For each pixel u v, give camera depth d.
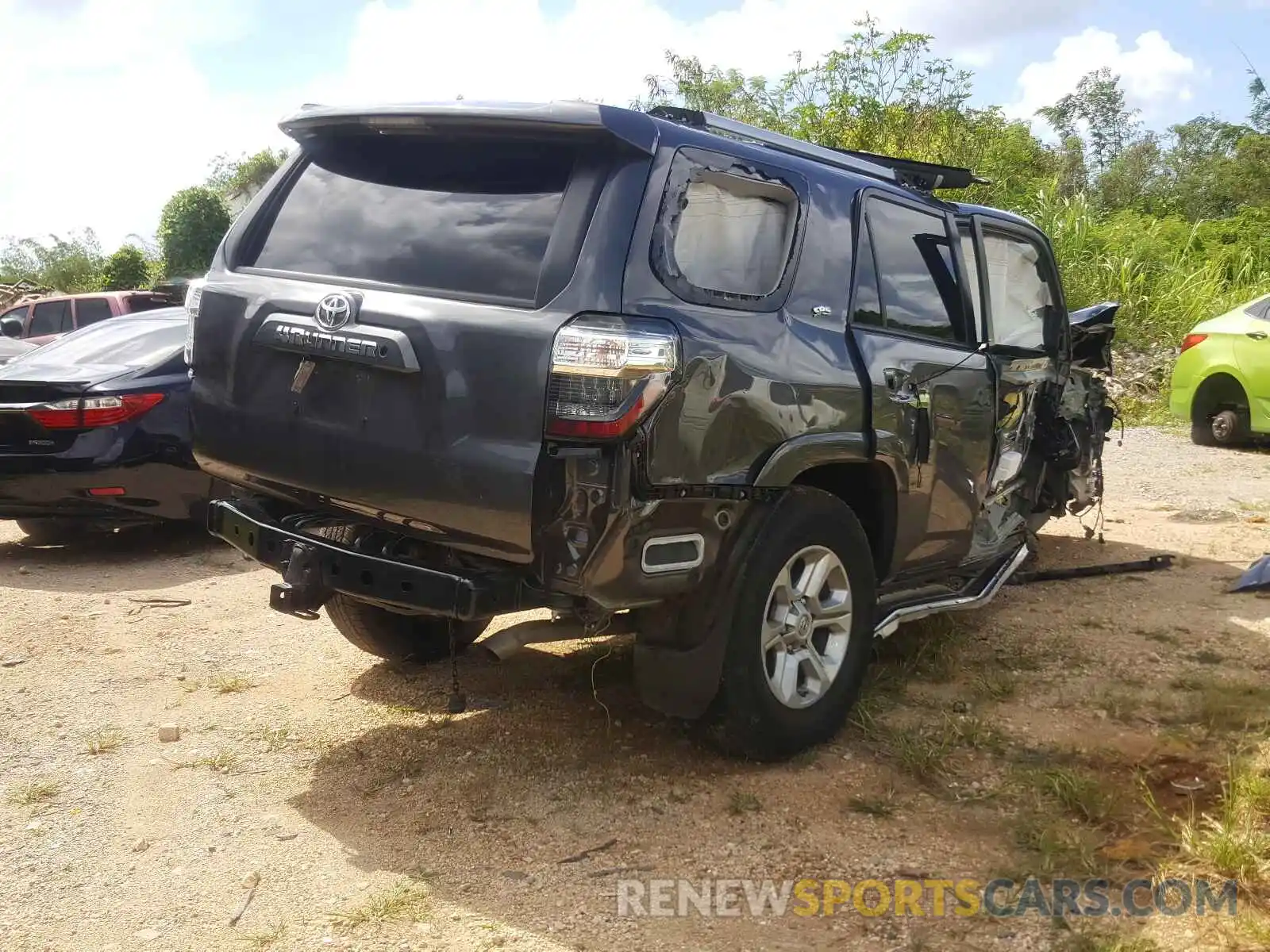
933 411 4.32
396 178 3.62
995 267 5.38
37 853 3.30
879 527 4.25
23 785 3.74
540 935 2.85
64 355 7.23
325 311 3.41
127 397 6.61
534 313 3.11
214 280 3.82
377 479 3.30
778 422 3.53
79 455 6.51
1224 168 27.36
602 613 3.32
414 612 3.40
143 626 5.45
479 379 3.12
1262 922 2.80
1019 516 5.85
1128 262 15.52
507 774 3.77
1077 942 2.74
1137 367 14.15
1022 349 5.36
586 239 3.15
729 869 3.16
